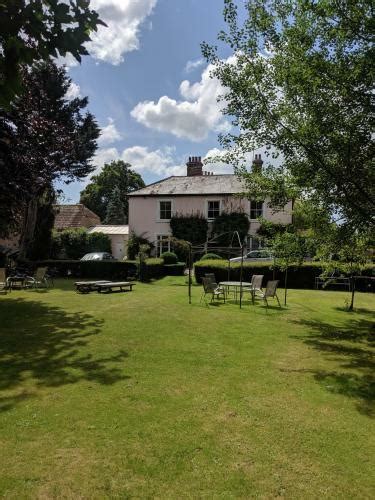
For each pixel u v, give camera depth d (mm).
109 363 6367
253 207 27406
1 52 2453
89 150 27156
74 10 2428
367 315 11672
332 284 18797
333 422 4395
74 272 23453
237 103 8500
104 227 39312
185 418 4387
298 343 8055
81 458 3553
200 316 10766
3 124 13820
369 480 3320
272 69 8250
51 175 21219
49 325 9297
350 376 5992
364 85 7285
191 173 32406
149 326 9312
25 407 4613
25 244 23766
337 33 7426
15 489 3113
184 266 24844
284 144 8305
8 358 6598
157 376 5770
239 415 4504
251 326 9602
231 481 3254
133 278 21922
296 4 7875
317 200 8891
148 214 29516
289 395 5164
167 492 3102
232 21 8250
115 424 4207
